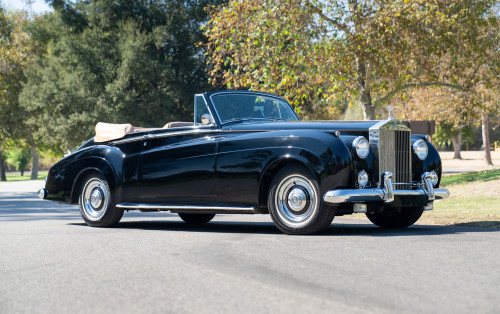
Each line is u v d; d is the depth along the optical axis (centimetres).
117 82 3256
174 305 345
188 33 3466
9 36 4534
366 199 641
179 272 444
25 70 4203
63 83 3394
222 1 3441
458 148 5553
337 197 628
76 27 3600
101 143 841
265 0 1438
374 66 1594
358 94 1717
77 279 429
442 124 5166
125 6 3509
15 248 598
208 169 722
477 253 506
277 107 807
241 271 441
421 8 1475
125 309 339
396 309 325
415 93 2694
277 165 683
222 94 761
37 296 379
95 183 838
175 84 3447
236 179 699
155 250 558
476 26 1557
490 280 398
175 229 783
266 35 1448
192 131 743
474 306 331
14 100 4719
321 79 1570
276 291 374
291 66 1492
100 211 828
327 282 397
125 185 797
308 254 512
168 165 758
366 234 659
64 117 3441
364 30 1469
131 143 802
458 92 2477
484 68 1852
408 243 571
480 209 970
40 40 4375
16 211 1256
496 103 2709
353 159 651
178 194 749
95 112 3272
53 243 630
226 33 1559
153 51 3453
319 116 3753
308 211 654
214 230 759
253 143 690
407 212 754
